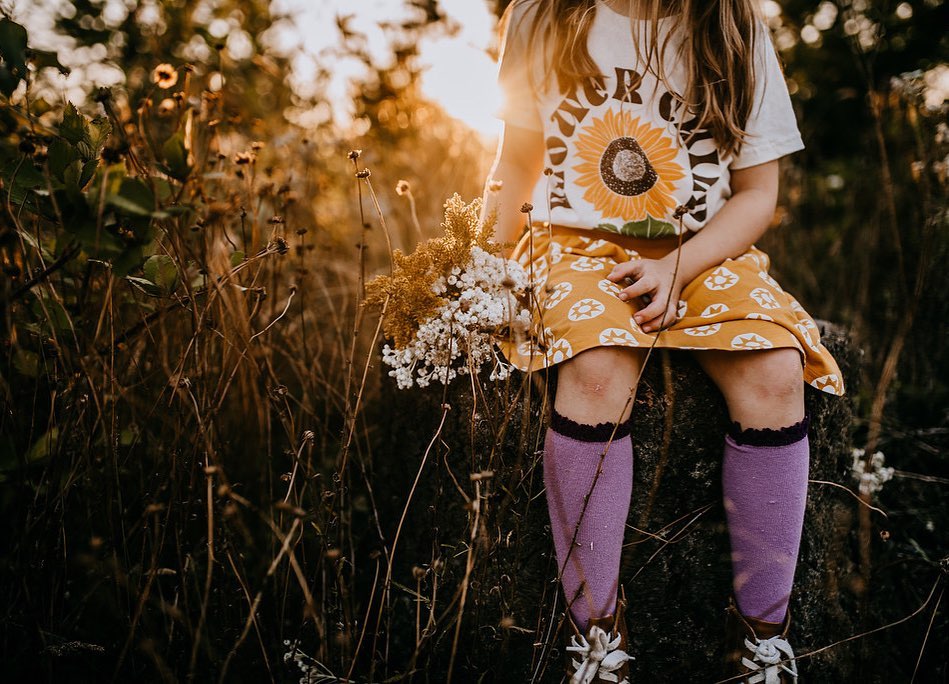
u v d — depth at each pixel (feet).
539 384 3.65
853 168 9.74
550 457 3.46
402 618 4.20
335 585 3.74
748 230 3.90
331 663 3.63
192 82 6.70
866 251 7.28
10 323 3.18
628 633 3.89
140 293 4.32
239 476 4.62
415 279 3.70
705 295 3.67
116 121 3.53
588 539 3.37
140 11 6.81
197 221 4.12
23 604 3.48
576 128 4.11
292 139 6.49
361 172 3.76
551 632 3.80
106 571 3.46
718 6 3.91
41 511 3.60
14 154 3.96
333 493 3.65
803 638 4.00
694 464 3.78
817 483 4.04
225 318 4.22
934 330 6.13
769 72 4.04
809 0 10.88
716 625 3.93
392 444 4.57
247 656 3.67
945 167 6.36
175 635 3.57
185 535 3.81
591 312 3.50
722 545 3.88
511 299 3.62
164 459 3.91
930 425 5.73
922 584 4.47
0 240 3.28
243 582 3.28
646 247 4.02
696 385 3.73
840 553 4.32
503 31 4.45
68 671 3.37
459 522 4.01
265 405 4.66
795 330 3.47
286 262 5.72
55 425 3.69
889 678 4.08
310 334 5.61
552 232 4.16
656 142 3.96
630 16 4.00
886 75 10.82
